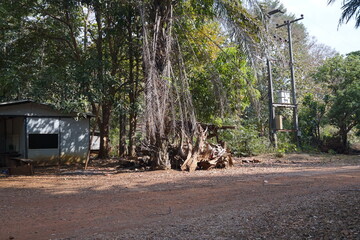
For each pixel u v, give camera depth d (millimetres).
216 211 6664
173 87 12773
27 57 17125
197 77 15828
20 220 6336
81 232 5512
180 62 13180
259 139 20672
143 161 14922
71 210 7074
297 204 6816
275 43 12984
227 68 15172
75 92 15336
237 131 19359
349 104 22781
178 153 14047
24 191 9562
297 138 22906
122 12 15344
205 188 9336
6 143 18844
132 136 19812
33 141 16859
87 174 13430
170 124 13016
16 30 16062
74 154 17750
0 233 5555
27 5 16219
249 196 8031
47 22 17156
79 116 17578
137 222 6039
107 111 19953
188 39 14117
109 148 21188
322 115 24906
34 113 16922
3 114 16281
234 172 12734
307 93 27047
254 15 12766
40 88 14898
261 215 6125
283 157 18781
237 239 4918
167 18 13164
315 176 11055
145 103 11750
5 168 16359
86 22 18422
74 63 16250
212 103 15773
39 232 5578
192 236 5105
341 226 5145
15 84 15414
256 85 17984
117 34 16766
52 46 17984
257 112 15211
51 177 12625
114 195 8641
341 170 12719
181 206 7219
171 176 11891
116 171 14086
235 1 12461
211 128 15117
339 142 24422
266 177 11109
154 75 11734
